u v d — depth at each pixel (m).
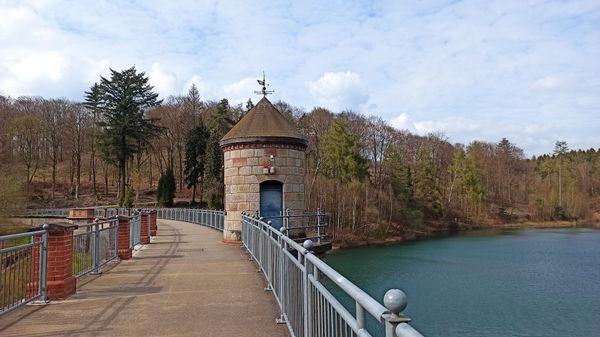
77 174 68.44
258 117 19.70
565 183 89.81
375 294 26.25
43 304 8.04
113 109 57.00
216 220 27.95
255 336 6.21
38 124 64.44
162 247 17.69
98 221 11.96
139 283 10.07
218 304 8.05
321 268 3.88
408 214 61.72
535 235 61.84
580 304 23.95
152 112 71.81
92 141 67.38
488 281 29.70
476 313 22.53
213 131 57.69
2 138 57.91
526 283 29.02
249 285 9.78
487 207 81.81
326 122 69.81
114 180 75.00
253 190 18.86
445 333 19.77
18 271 7.75
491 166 92.62
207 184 55.62
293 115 69.31
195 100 72.56
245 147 19.05
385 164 66.44
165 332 6.40
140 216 18.88
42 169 70.44
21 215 36.06
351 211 54.75
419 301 24.84
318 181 56.03
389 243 53.03
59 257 8.58
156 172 76.56
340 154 60.31
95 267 11.48
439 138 86.69
